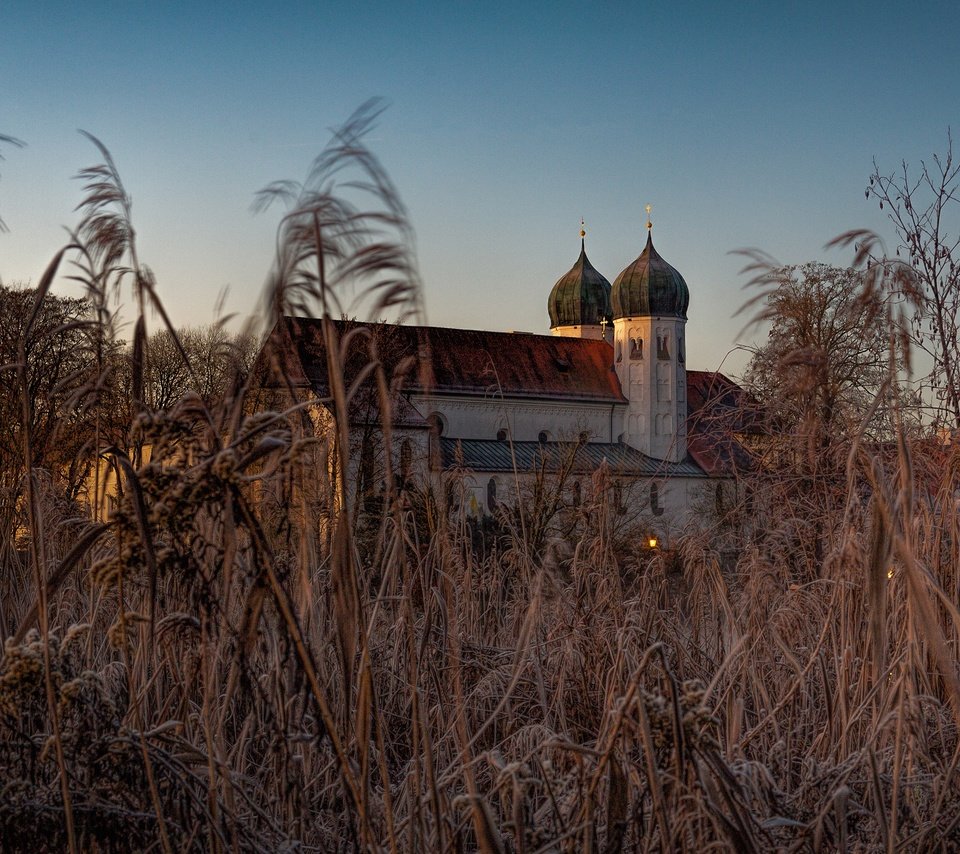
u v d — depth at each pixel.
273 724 3.65
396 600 5.39
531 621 4.38
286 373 3.10
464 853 3.60
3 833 3.16
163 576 3.27
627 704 3.20
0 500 6.55
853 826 4.19
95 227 3.12
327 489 3.82
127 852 3.27
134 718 3.60
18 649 3.23
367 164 2.65
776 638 5.62
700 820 3.30
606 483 8.04
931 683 5.27
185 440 3.13
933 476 6.20
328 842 3.98
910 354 3.60
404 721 5.46
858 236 3.56
